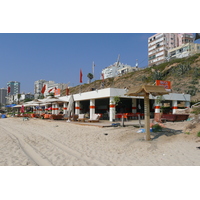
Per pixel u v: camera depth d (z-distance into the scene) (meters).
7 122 22.44
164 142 8.95
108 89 21.59
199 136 9.15
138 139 9.84
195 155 6.74
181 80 53.47
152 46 103.44
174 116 17.16
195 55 65.12
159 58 98.50
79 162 6.24
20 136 11.34
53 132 13.14
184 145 8.16
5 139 10.17
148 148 8.09
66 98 30.59
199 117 13.59
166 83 26.77
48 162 6.17
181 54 81.44
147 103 9.62
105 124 17.02
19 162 6.07
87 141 9.95
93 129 14.35
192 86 46.91
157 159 6.54
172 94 27.22
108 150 8.01
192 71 56.00
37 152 7.45
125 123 18.42
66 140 10.23
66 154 7.26
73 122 19.81
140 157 6.88
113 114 21.50
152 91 9.00
